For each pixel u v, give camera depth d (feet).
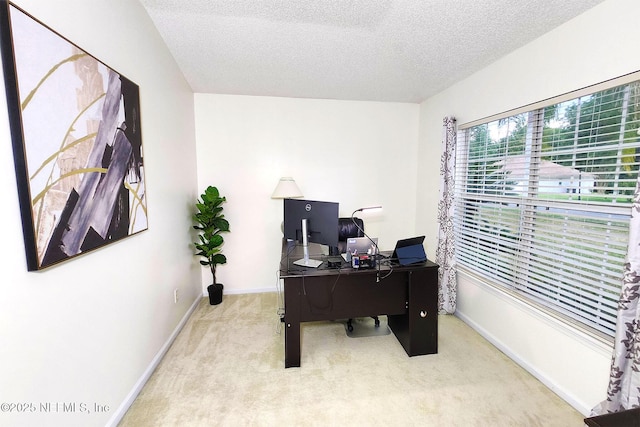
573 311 5.65
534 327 6.28
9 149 2.95
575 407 5.36
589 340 5.10
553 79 5.83
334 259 7.32
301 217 7.04
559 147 5.89
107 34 4.68
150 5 5.68
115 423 4.83
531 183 6.59
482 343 7.59
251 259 11.25
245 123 10.67
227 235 11.00
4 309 2.90
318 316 6.65
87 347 4.15
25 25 3.02
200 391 5.78
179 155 8.41
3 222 2.89
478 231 8.46
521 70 6.64
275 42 6.89
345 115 11.30
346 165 11.51
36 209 3.16
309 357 6.96
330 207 6.63
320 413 5.23
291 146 11.05
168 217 7.41
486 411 5.28
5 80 2.89
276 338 7.85
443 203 9.24
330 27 6.21
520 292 6.91
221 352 7.16
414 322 6.92
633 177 4.66
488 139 8.00
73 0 3.87
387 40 6.69
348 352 7.18
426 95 10.65
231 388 5.87
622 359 4.41
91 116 4.10
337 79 9.11
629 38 4.51
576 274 5.64
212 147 10.54
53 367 3.51
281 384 6.00
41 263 3.21
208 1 5.43
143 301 5.93
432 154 10.78
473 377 6.22
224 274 11.15
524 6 5.23
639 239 4.17
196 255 10.07
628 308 4.32
